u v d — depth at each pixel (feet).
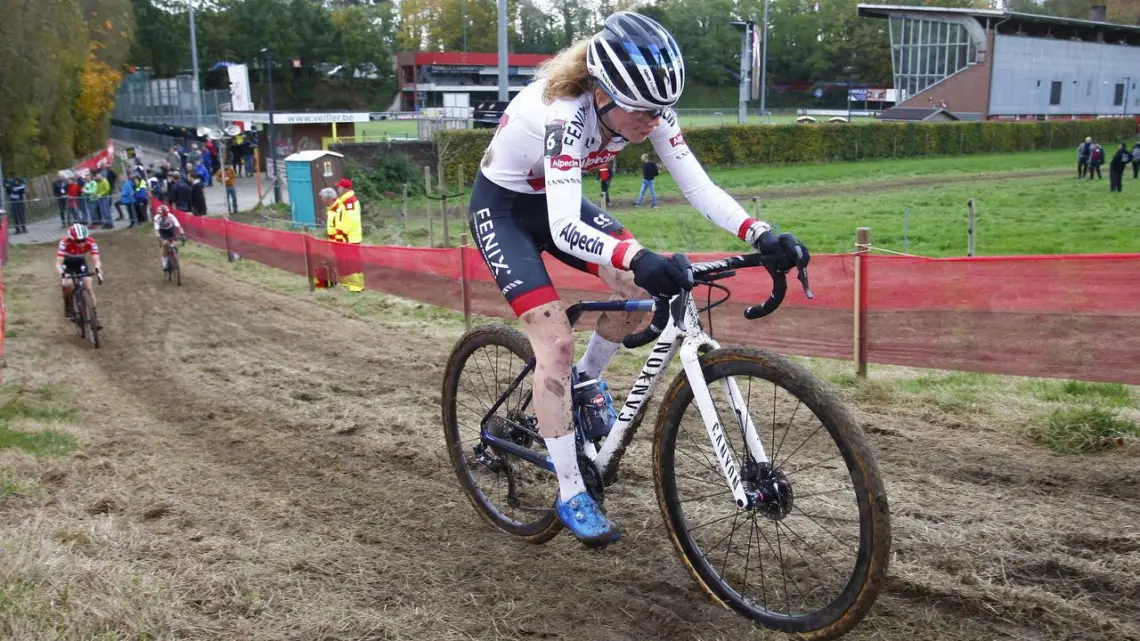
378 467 13.94
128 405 19.84
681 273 7.27
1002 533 9.95
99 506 12.16
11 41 77.05
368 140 100.53
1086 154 83.66
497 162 8.83
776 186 85.40
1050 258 14.89
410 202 77.30
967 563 9.21
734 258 7.69
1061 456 12.53
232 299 37.45
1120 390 15.15
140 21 216.74
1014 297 15.37
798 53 290.97
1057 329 14.96
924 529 10.21
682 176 8.61
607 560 9.96
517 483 10.87
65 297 30.19
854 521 10.32
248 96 151.94
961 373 17.12
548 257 23.90
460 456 11.29
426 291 29.84
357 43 244.42
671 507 8.61
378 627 8.41
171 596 8.92
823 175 96.02
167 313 34.73
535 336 8.71
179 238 44.34
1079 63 168.45
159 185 78.74
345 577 9.68
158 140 140.97
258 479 13.71
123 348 27.68
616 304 8.72
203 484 13.43
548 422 8.82
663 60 7.51
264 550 10.42
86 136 108.37
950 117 159.94
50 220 78.69
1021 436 13.41
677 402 8.36
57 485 13.21
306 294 37.24
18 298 40.19
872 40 283.18
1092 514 10.43
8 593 8.49
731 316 19.81
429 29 277.03
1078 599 8.45
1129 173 92.27
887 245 43.86
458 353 11.11
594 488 9.06
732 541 10.02
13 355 26.25
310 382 20.89
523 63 201.67
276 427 16.85
